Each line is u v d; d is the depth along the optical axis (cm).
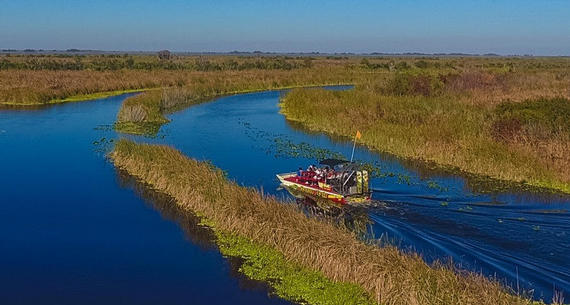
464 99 5069
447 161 3206
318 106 5103
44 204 2509
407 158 3378
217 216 2198
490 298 1370
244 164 3225
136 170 2981
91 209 2441
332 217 2231
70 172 3066
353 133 4162
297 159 3369
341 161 2547
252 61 14462
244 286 1706
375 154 3522
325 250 1692
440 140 3434
